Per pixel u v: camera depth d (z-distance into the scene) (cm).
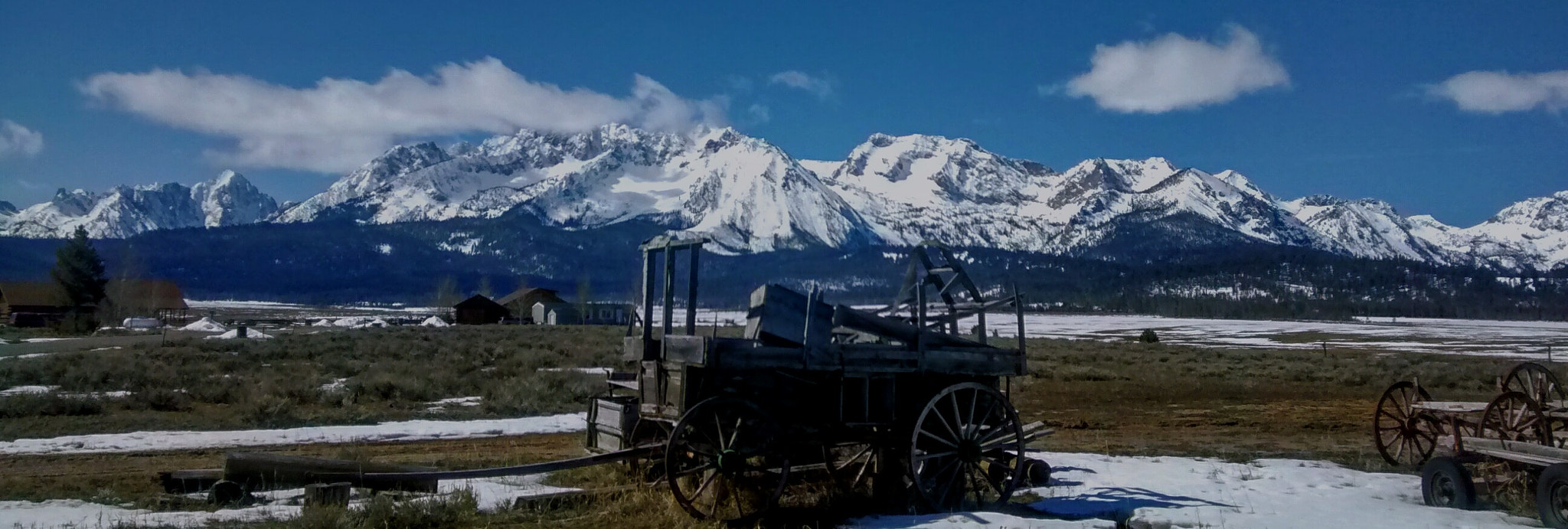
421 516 977
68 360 3095
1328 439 1923
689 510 999
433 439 1667
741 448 1020
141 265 10744
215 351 3703
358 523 957
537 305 10794
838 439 1079
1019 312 1170
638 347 1121
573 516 1040
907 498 1087
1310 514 1099
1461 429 1550
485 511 1041
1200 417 2269
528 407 2078
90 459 1410
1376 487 1298
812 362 1037
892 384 1105
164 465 1369
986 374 1141
